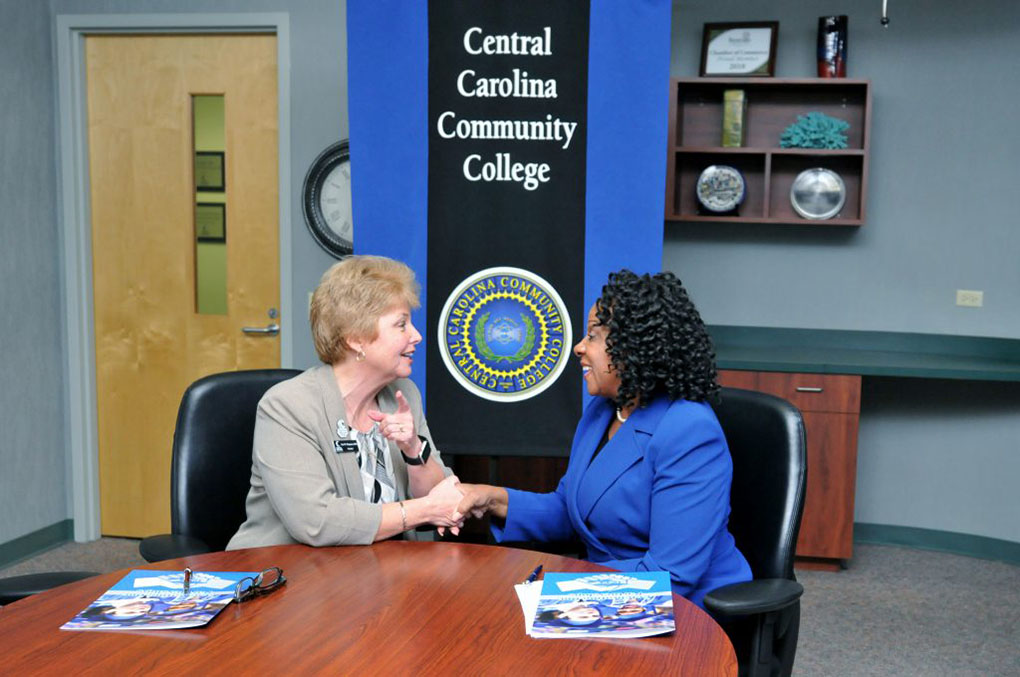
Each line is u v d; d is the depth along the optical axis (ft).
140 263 14.07
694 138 14.46
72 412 14.17
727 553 6.28
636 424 6.36
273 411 6.27
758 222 14.19
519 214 9.05
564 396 9.12
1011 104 13.53
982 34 13.58
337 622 4.72
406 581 5.32
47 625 4.66
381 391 6.91
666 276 6.39
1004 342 13.70
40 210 13.60
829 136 13.64
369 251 9.20
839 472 12.94
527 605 4.94
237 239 13.87
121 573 5.45
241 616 4.80
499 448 9.18
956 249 13.98
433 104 9.02
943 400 14.16
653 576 5.34
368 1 8.96
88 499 14.32
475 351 9.16
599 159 8.96
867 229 14.33
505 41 8.91
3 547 13.06
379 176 9.12
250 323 13.94
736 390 6.82
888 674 9.96
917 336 14.23
